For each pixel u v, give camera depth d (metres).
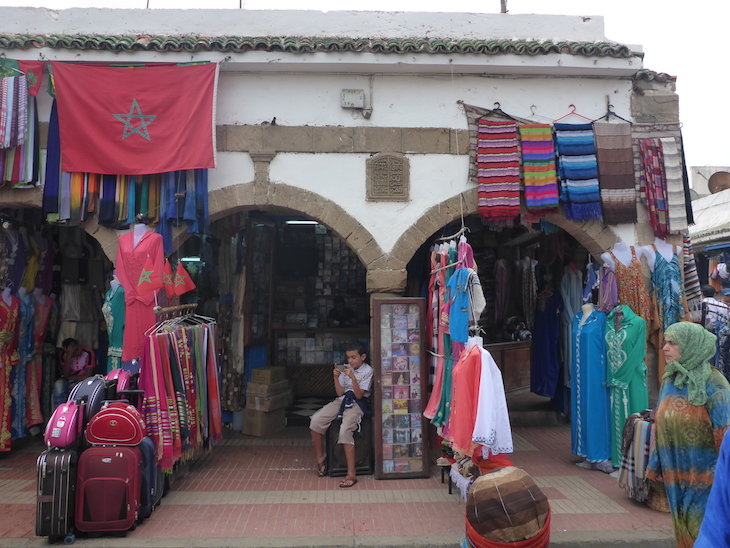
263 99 6.38
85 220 6.13
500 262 9.02
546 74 6.49
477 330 4.65
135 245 5.72
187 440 5.20
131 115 5.98
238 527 4.43
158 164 5.95
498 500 2.61
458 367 4.54
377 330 5.87
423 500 5.06
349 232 6.31
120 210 6.06
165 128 5.99
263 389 7.46
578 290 7.74
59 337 7.63
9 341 6.34
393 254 6.30
